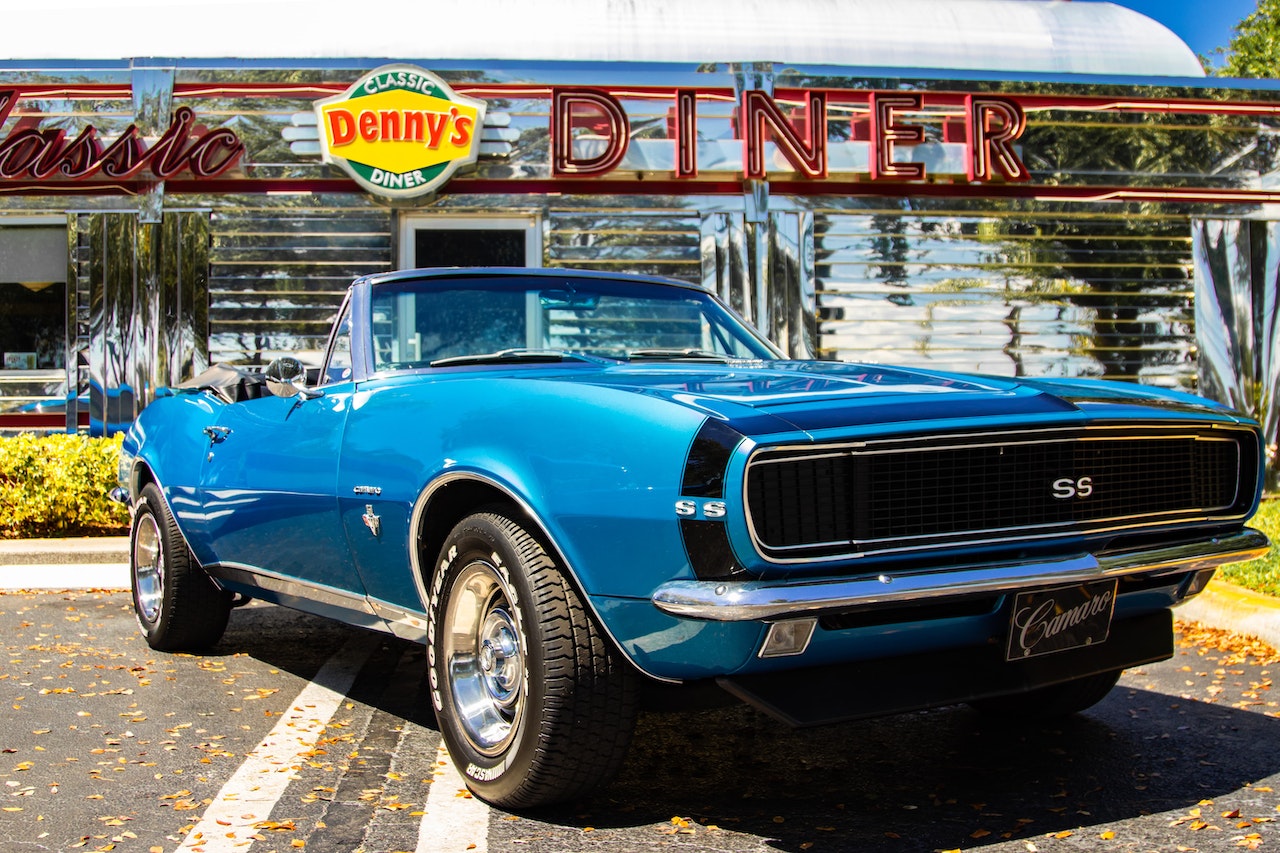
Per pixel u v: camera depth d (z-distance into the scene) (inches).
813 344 389.4
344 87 375.6
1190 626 225.6
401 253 382.0
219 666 192.7
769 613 99.7
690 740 151.4
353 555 147.3
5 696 170.2
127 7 416.2
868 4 438.6
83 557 287.3
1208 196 405.7
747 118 378.9
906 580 105.9
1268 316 409.4
